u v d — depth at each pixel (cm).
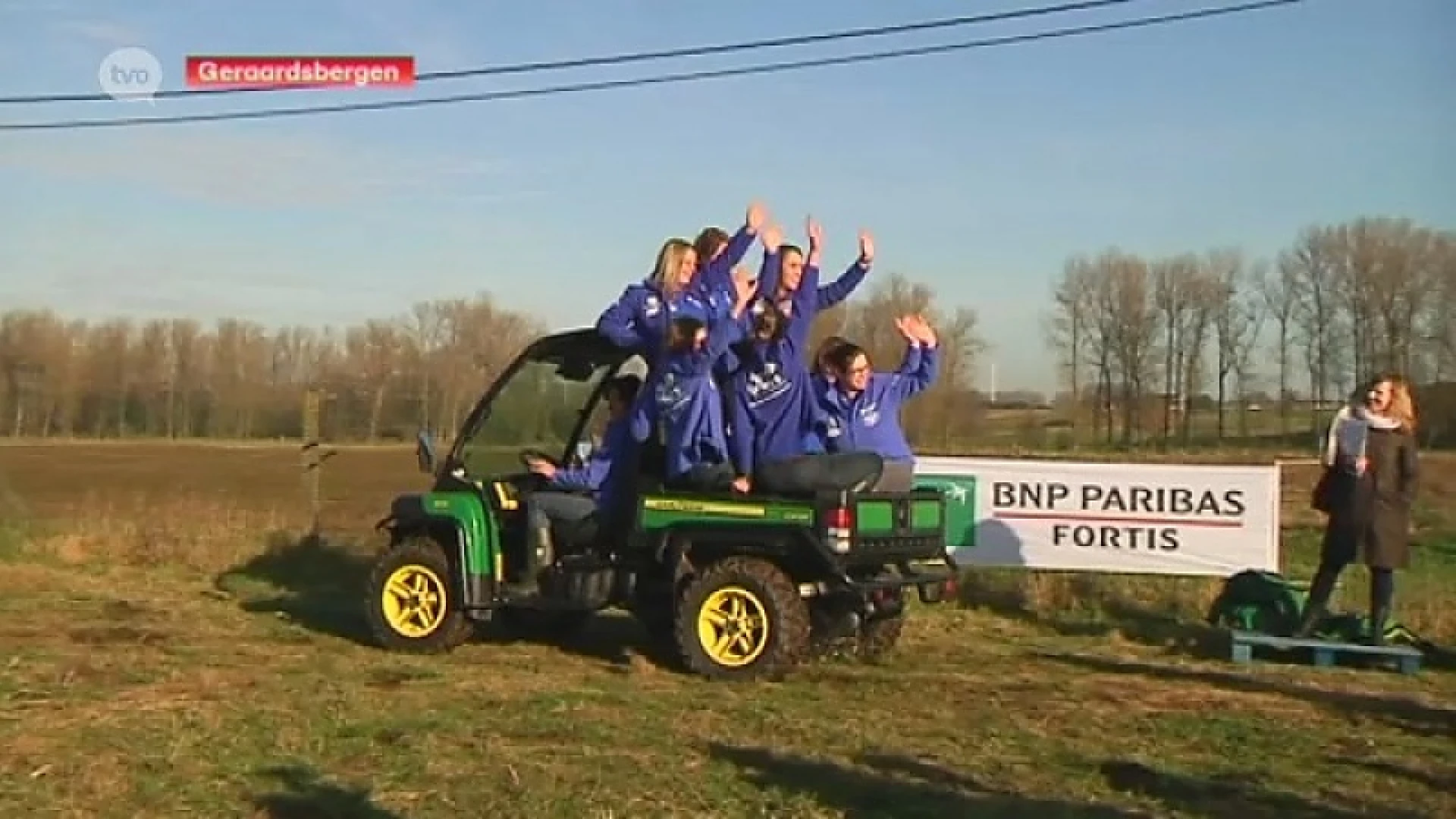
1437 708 902
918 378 1050
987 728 819
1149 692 933
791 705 865
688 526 959
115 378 4991
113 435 4969
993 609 1255
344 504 2278
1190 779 717
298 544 1590
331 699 862
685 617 948
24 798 660
